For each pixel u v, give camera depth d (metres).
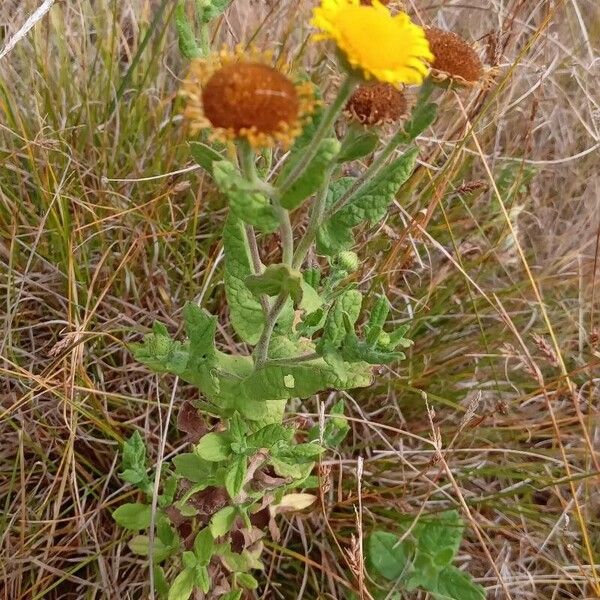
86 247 0.27
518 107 0.34
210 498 0.21
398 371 0.30
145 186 0.29
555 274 0.33
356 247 0.30
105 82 0.31
